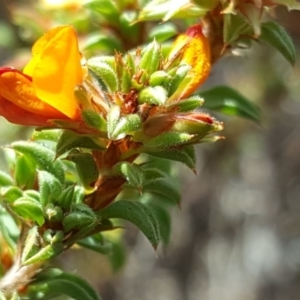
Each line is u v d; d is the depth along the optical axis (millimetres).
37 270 121
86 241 131
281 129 412
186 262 454
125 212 114
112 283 431
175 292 451
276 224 443
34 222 115
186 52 114
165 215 151
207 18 129
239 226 448
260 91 351
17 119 109
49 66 106
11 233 131
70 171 130
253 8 120
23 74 108
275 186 431
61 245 112
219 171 398
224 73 360
